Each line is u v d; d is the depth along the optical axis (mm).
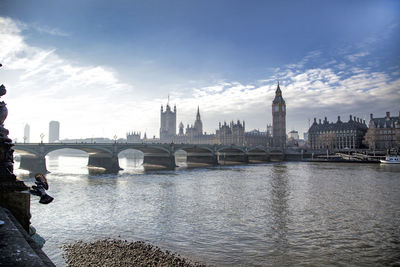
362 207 36656
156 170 96750
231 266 19062
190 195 45656
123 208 35969
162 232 26203
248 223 29234
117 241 23578
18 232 6949
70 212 33688
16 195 8797
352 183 60562
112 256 20156
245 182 62500
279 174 81625
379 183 60438
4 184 8641
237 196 44719
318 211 34469
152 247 22250
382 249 22172
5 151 8969
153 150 115438
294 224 28891
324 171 91500
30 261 5414
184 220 30359
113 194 46406
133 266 18547
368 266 19219
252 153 160750
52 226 27891
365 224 28859
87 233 25781
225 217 31578
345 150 179875
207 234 25641
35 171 80312
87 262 19078
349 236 25172
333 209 35500
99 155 99688
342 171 91312
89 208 35875
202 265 19109
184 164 132625
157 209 35469
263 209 35562
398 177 72375
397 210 34938
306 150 192000
